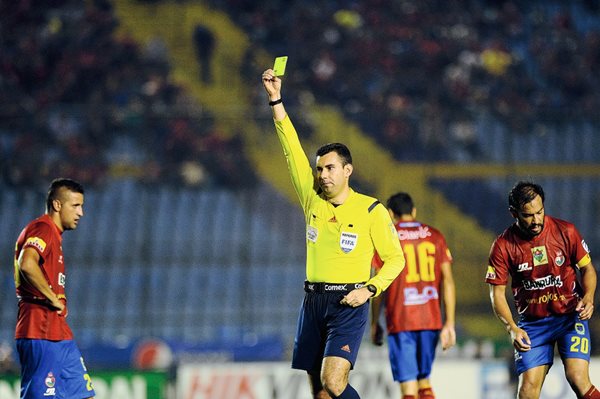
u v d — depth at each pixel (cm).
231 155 7025
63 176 7131
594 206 6969
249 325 6325
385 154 6925
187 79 8825
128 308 6388
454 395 4322
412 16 9650
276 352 5478
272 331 6316
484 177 6888
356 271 2373
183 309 6372
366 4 9769
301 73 8662
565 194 6969
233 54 9075
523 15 10106
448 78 8806
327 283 2373
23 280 2606
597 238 6888
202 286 6469
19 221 6919
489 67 9169
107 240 6781
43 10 9288
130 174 7156
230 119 7044
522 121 7306
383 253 2375
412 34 9438
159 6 9519
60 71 8531
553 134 7281
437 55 9050
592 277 2534
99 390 4181
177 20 9438
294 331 6312
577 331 2588
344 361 2311
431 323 3184
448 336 3184
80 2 9456
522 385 2603
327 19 9488
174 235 6806
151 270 6600
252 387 4306
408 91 8588
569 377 2570
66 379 2623
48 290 2542
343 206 2380
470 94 8662
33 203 7019
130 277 6556
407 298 3180
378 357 4825
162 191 7100
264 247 6712
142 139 7250
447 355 4912
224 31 9331
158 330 6309
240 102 8612
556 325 2591
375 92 8538
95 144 7312
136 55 8825
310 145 6956
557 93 9288
